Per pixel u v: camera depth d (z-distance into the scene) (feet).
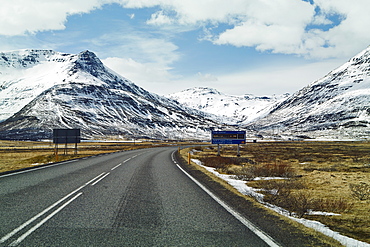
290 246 15.15
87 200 26.08
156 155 107.34
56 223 18.70
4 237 15.90
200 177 44.14
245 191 33.83
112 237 16.21
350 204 29.73
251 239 16.20
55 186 33.91
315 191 38.29
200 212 22.24
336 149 199.11
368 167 73.26
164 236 16.57
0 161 95.96
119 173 47.91
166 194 29.58
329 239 16.55
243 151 180.75
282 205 27.32
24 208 22.71
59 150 187.32
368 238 18.75
